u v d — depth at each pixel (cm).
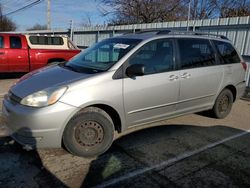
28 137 319
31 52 919
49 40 1003
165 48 418
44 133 317
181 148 396
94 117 347
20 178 301
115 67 361
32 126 314
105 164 340
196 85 455
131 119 385
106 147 364
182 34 452
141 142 411
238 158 371
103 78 348
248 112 618
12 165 327
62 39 1047
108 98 350
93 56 429
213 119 541
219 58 504
